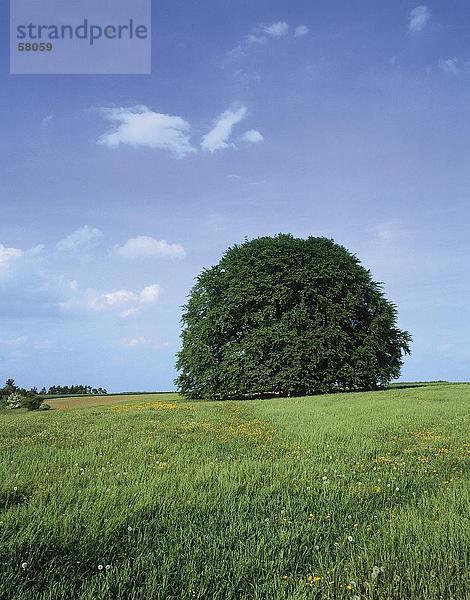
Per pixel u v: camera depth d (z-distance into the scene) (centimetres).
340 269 5059
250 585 507
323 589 482
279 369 4894
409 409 2511
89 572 533
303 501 795
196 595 484
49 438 1741
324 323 4922
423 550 559
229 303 5100
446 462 1147
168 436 1722
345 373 4884
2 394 5897
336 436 1594
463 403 2850
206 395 5166
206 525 680
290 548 591
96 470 1079
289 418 2305
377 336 5088
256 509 756
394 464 1118
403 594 470
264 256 5134
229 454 1291
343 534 645
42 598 465
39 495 823
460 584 485
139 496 813
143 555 570
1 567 524
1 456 1295
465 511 716
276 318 4953
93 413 3306
